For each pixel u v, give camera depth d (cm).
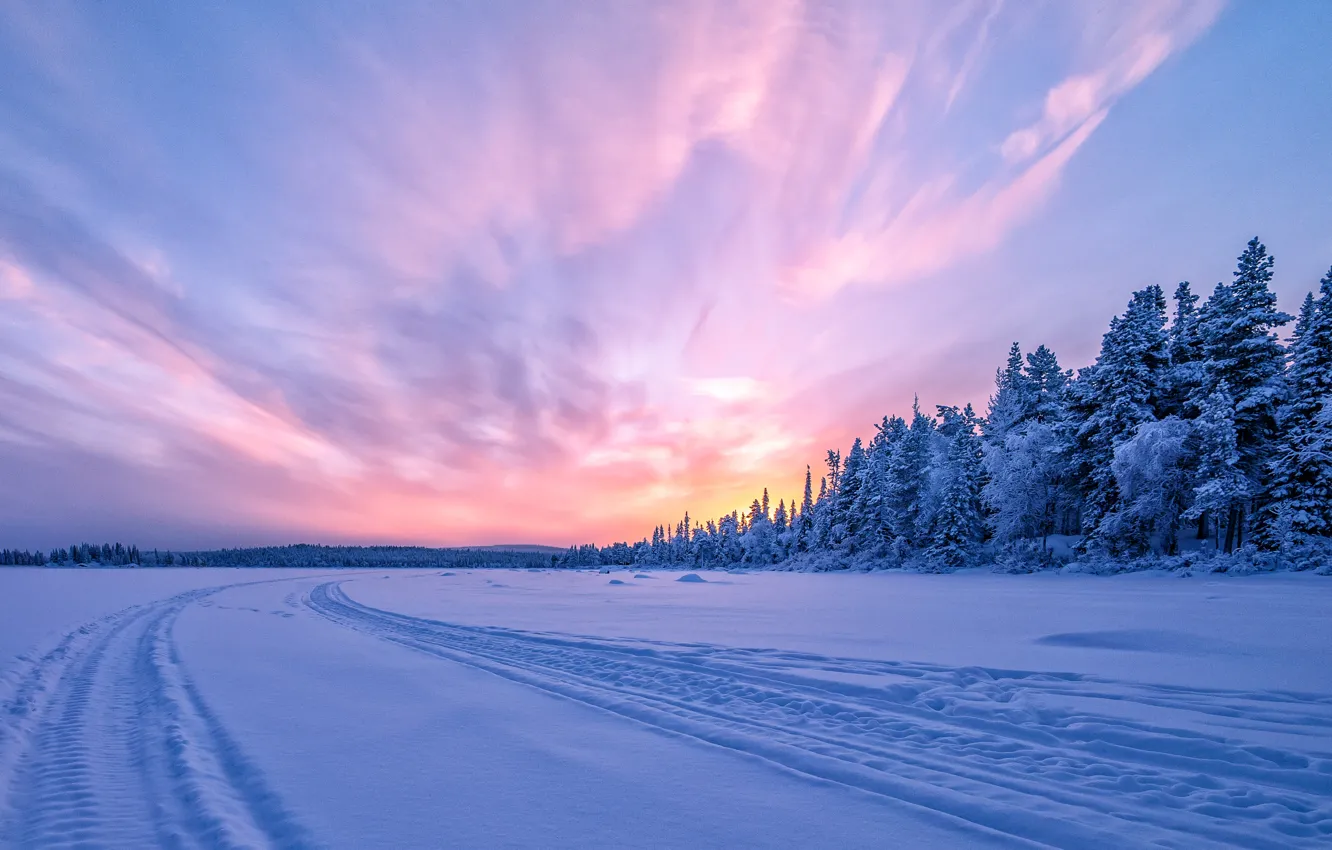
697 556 10425
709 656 1023
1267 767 472
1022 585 2716
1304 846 356
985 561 4047
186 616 1858
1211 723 581
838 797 440
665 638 1254
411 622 1709
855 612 1725
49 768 512
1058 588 2409
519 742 580
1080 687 734
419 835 379
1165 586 2222
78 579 4156
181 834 384
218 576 5797
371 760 526
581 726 636
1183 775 468
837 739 577
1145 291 3466
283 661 1054
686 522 11744
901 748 548
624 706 713
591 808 423
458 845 366
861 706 697
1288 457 2641
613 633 1358
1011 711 645
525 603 2389
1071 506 3966
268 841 373
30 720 667
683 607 2069
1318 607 1412
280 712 695
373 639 1368
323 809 418
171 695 774
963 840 371
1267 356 2941
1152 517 3011
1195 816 396
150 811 425
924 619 1489
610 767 507
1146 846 355
